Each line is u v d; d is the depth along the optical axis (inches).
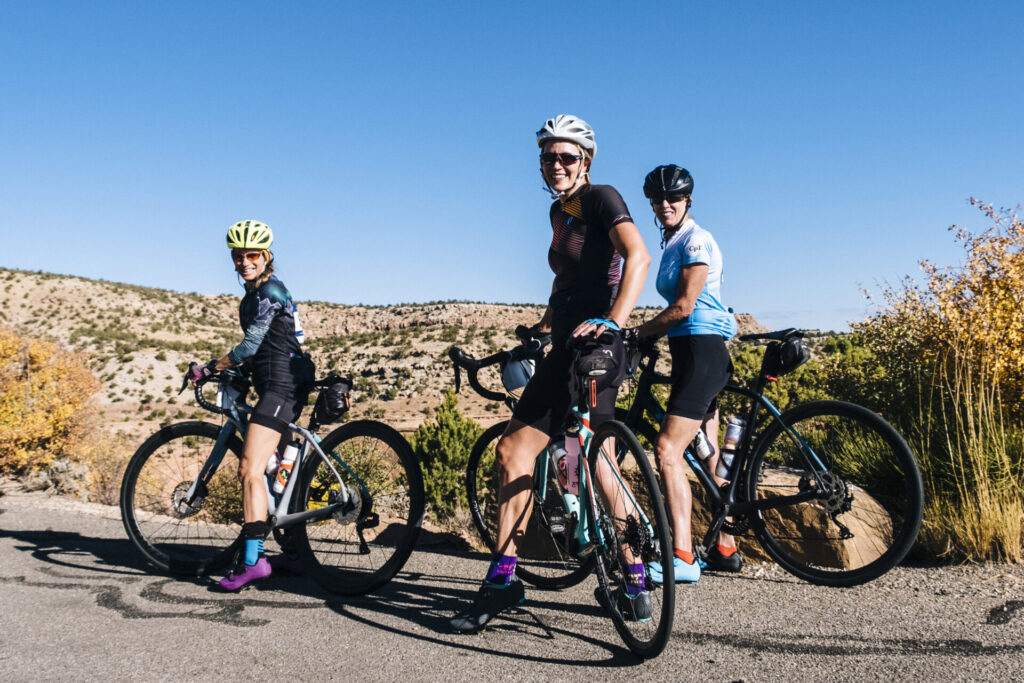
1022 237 229.5
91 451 561.6
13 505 244.1
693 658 114.4
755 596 146.8
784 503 152.4
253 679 107.7
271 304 157.6
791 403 322.3
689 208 156.1
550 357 132.4
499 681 106.8
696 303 148.8
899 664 109.0
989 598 136.2
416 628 130.9
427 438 397.7
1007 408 209.0
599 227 133.2
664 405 167.9
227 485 174.6
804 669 108.8
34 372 619.8
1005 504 165.9
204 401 171.3
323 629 130.3
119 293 5502.0
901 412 235.3
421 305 6358.3
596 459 131.1
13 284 5152.6
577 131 133.6
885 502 185.9
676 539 143.6
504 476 132.2
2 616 136.4
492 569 130.5
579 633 127.8
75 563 174.6
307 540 160.7
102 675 109.0
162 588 156.1
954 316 222.1
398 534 169.2
